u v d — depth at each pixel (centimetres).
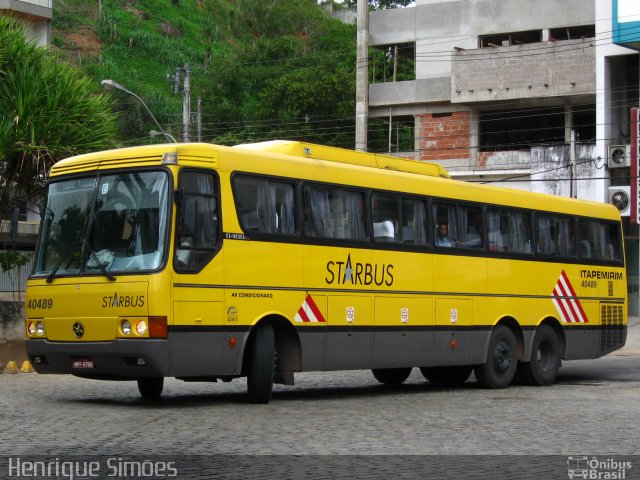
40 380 1791
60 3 8750
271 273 1375
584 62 3878
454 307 1688
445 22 4406
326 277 1458
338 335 1472
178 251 1261
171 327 1241
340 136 5641
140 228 1276
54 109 2091
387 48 4638
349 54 6531
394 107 4491
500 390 1752
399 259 1586
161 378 1478
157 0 9619
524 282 1847
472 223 1748
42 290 1334
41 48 2181
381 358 1549
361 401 1495
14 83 2075
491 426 1188
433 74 4444
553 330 1916
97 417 1201
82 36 8225
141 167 1297
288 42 6719
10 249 2394
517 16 4234
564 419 1270
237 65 6494
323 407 1378
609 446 1036
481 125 4309
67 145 2109
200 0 10131
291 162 1431
